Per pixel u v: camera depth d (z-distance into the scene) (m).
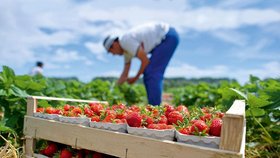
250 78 2.39
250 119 1.60
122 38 2.65
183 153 0.85
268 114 1.52
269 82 1.99
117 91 3.91
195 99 3.39
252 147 1.45
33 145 1.26
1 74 1.69
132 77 2.83
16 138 1.48
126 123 1.03
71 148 1.20
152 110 1.26
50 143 1.27
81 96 2.90
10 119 1.53
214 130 0.89
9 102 1.61
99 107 1.29
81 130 1.08
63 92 2.28
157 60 2.65
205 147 0.82
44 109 1.33
